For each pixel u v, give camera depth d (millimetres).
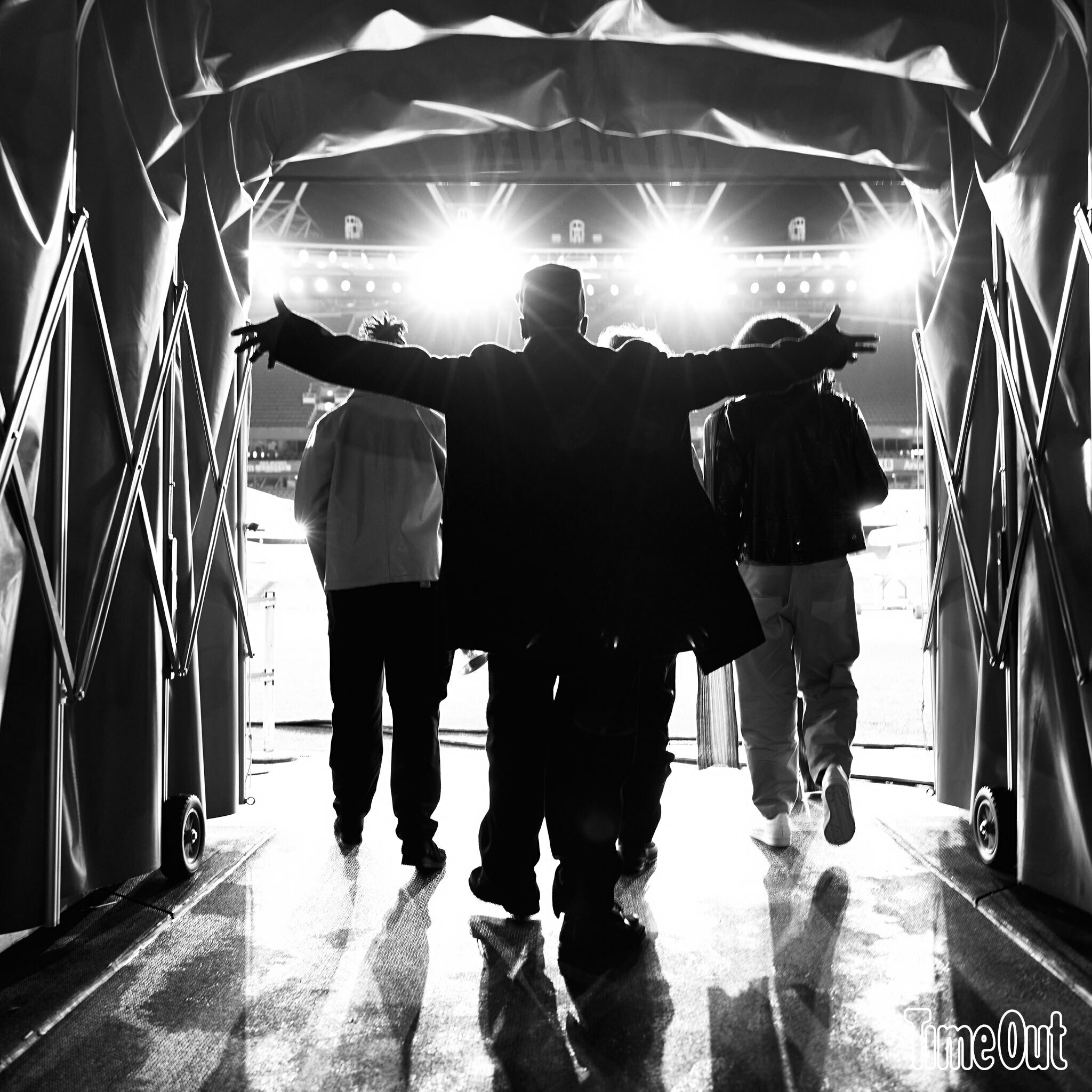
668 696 3162
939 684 4098
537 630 2283
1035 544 2922
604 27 3416
